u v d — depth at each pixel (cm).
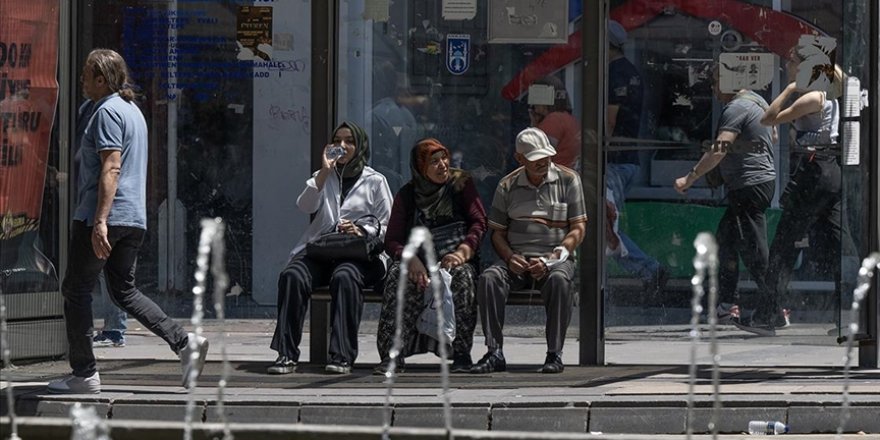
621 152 1703
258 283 1886
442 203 1606
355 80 1798
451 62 1780
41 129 1656
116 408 1392
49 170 1664
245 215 1877
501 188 1630
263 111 1855
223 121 1853
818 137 1669
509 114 1772
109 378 1548
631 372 1586
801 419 1348
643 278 1711
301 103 1853
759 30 1673
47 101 1658
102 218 1380
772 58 1675
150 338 1908
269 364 1653
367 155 1644
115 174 1388
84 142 1410
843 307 1673
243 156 1864
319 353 1658
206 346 1466
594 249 1644
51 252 1670
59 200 1669
